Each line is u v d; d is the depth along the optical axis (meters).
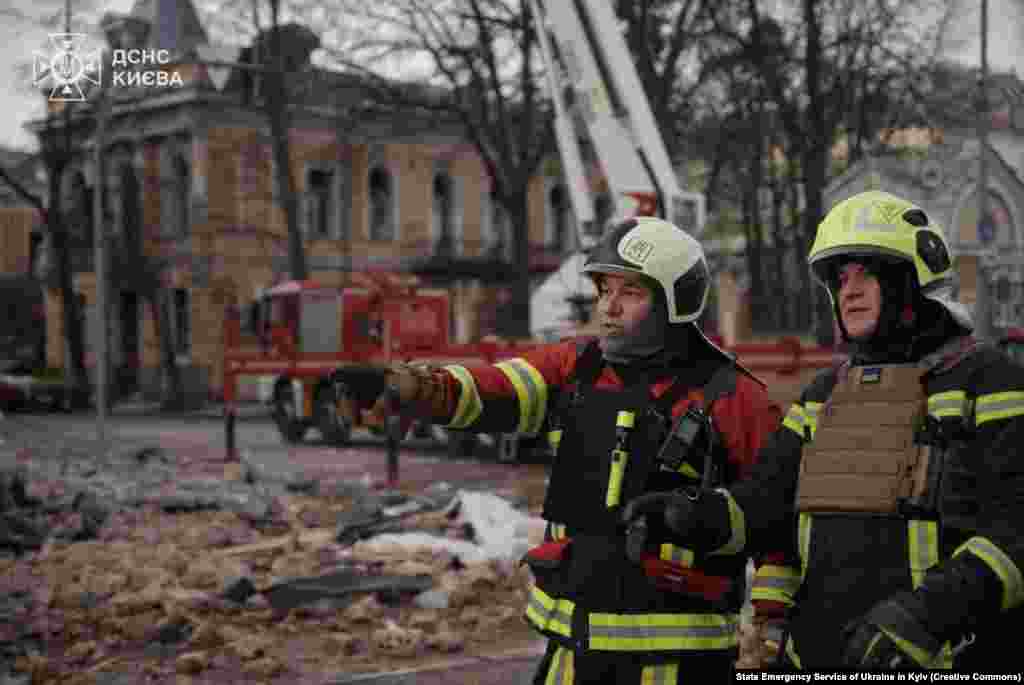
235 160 43.34
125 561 8.45
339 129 45.31
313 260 45.31
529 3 15.41
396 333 20.66
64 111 39.47
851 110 28.03
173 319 44.41
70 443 21.95
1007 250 9.85
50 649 6.52
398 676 5.95
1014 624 2.29
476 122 34.25
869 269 2.42
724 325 31.77
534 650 6.44
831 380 2.50
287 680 5.92
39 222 55.44
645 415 2.84
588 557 2.82
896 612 2.14
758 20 27.23
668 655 2.75
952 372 2.31
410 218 48.16
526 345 17.39
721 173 37.81
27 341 55.50
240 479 14.22
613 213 14.80
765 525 2.54
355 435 22.88
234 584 7.39
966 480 2.24
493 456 17.00
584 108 14.75
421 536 9.12
